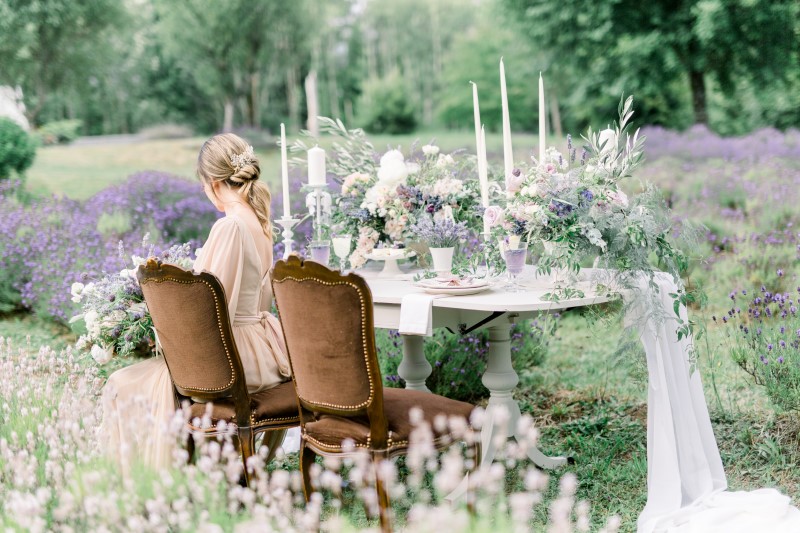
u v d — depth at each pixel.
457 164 4.01
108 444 2.86
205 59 24.98
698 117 17.05
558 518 2.28
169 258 3.35
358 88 41.47
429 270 3.59
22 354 3.99
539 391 4.68
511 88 27.59
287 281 2.60
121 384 3.11
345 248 3.59
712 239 6.34
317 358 2.63
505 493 3.22
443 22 42.31
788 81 16.58
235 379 2.90
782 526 2.71
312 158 3.79
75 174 14.77
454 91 30.61
